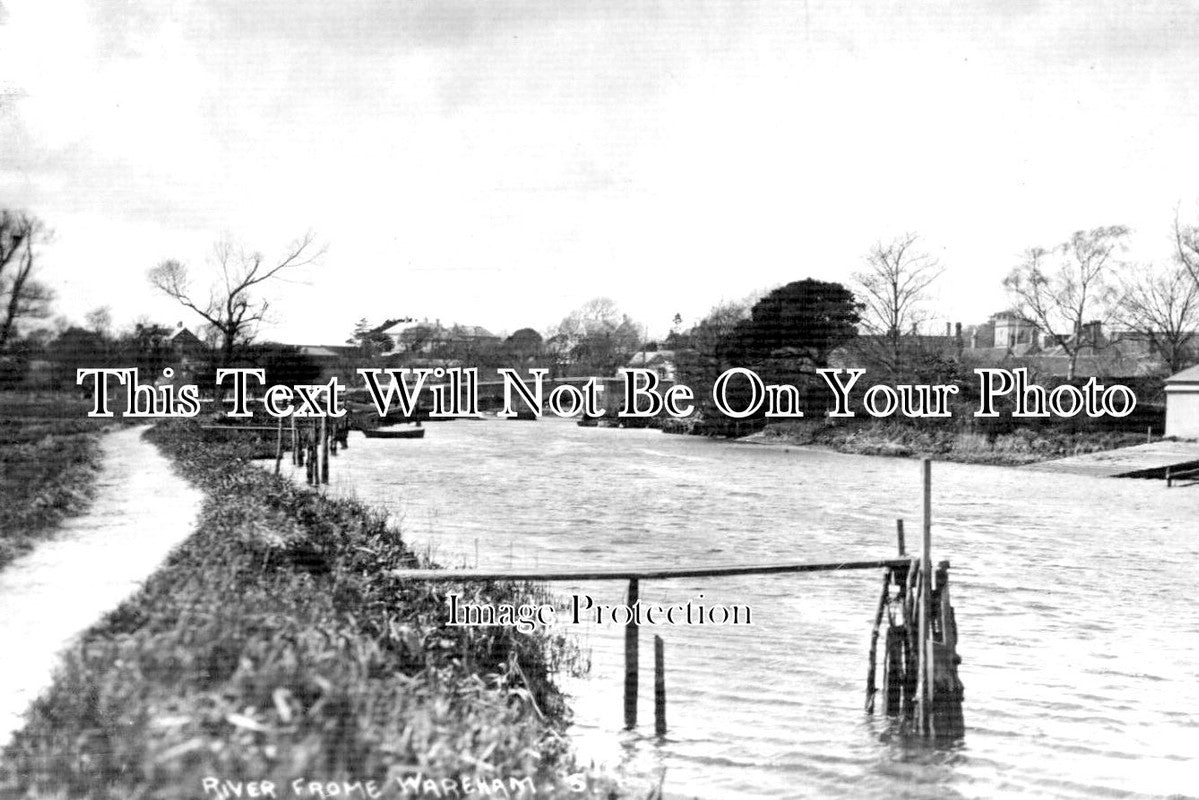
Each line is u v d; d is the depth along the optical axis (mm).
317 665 8375
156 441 40375
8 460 28188
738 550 26797
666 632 17500
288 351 55625
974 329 105750
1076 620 19750
